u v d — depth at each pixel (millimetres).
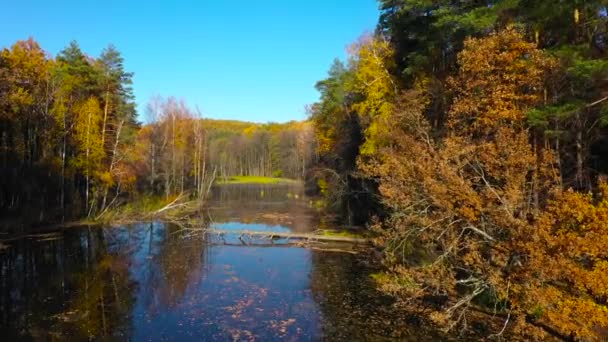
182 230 34688
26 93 33719
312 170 50062
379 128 24484
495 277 12102
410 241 18531
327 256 24797
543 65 14461
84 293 17969
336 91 44031
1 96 31797
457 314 14625
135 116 53906
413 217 15492
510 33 15148
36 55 37000
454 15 19656
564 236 10453
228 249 27453
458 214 13367
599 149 18328
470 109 15531
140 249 27516
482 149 14172
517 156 12797
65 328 14109
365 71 27578
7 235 30031
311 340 13086
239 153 123562
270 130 138750
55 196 38062
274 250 26906
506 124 15016
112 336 13469
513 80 15016
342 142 37938
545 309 11883
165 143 58656
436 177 14281
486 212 13125
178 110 61969
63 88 39562
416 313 15055
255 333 13688
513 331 12969
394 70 27328
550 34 17234
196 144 63375
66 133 38094
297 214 44656
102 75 44156
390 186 16406
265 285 19188
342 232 30750
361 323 14336
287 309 15945
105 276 20734
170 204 46312
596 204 12219
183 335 13570
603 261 10328
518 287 11875
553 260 10492
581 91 15422
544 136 15453
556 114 13680
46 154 36812
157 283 19547
